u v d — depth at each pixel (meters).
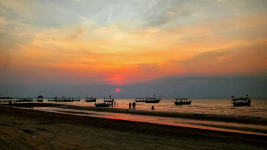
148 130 15.57
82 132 13.38
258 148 10.18
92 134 12.70
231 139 12.53
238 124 22.16
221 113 44.34
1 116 24.12
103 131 14.22
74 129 14.67
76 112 39.88
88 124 18.34
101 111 42.34
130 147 9.38
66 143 9.70
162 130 15.80
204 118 27.92
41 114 29.48
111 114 34.94
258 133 16.80
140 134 13.45
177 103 115.19
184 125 21.14
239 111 55.50
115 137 11.91
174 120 25.66
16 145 9.05
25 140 10.16
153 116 31.05
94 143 9.92
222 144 10.92
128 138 11.73
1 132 12.39
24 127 14.90
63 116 26.94
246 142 11.64
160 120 25.59
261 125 21.42
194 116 30.61
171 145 10.23
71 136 11.66
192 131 16.02
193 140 11.85
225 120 25.66
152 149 9.16
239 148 10.10
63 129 14.48
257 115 39.47
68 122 19.47
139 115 32.84
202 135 13.87
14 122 17.95
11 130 13.27
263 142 12.12
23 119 20.92
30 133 12.30
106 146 9.37
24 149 8.38
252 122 23.80
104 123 19.64
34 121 19.23
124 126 17.70
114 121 21.97
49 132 12.90
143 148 9.27
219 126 20.59
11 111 35.09
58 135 11.88
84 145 9.38
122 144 9.96
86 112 39.78
